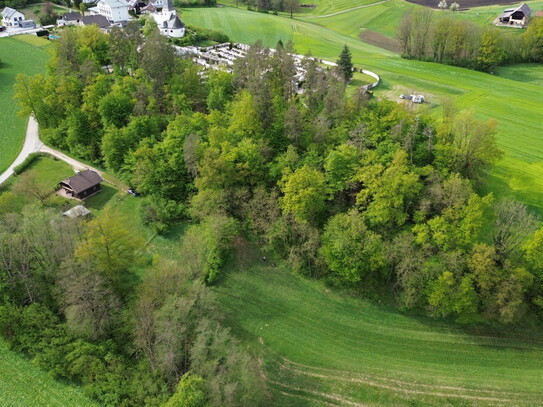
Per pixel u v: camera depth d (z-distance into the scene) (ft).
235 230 266.98
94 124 355.56
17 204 287.48
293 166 282.15
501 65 553.64
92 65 381.40
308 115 327.06
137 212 297.74
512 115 412.36
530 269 231.30
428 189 257.34
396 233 253.85
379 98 431.43
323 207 265.13
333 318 237.66
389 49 636.07
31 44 579.48
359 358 218.18
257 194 275.80
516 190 306.76
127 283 242.78
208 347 191.52
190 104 367.45
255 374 201.05
